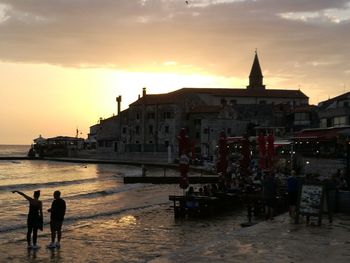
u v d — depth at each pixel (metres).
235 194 34.66
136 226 29.27
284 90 155.00
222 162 36.72
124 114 149.12
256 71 180.12
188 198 32.09
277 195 27.95
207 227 28.41
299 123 104.00
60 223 21.86
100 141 161.88
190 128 130.88
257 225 18.41
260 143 39.03
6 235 26.70
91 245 22.98
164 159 126.75
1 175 100.81
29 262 19.20
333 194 22.28
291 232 16.64
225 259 12.34
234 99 146.88
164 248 22.31
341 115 70.00
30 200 21.38
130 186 63.69
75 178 89.62
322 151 51.31
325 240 15.05
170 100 133.62
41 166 136.50
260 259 12.35
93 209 40.22
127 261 19.34
